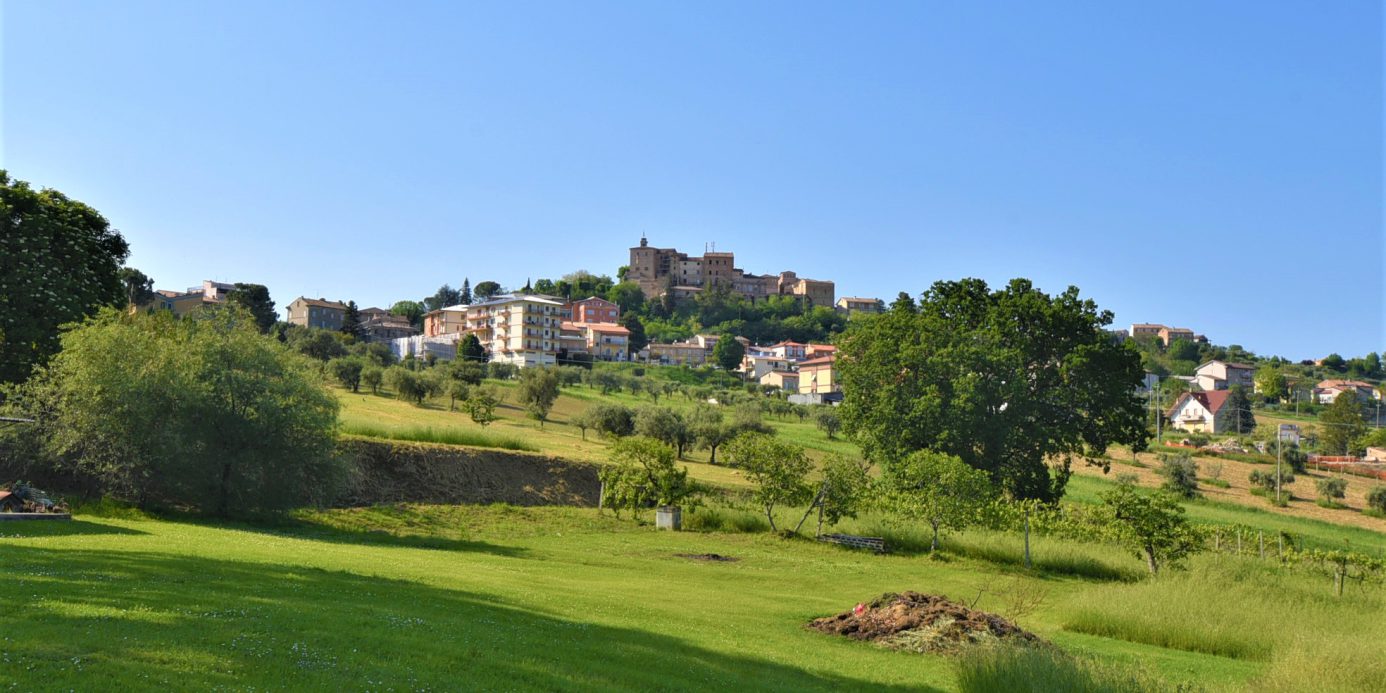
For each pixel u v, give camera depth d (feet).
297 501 123.13
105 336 118.42
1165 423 505.25
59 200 165.58
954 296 206.59
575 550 121.49
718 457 268.82
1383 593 111.96
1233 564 126.72
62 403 115.96
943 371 187.52
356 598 56.90
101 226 172.65
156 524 100.83
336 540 110.63
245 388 118.83
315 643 42.47
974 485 140.87
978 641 68.13
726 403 409.28
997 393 183.52
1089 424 194.59
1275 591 103.09
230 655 38.45
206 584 55.01
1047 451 191.62
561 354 583.99
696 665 51.96
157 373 115.03
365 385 334.03
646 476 157.69
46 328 145.18
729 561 120.57
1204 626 81.66
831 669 57.36
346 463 129.18
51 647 36.29
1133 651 74.64
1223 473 307.99
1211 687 57.47
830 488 151.94
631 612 68.54
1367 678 62.23
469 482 160.56
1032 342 196.75
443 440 181.06
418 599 60.08
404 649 43.78
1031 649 57.00
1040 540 144.66
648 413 261.03
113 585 50.85
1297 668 63.10
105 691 32.32
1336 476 314.35
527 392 302.86
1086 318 194.70
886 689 53.62
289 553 79.41
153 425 114.52
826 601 91.71
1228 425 480.64
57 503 102.32
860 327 212.84
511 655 46.24
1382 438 410.52
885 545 148.87
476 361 445.78
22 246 146.10
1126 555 141.69
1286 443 369.91
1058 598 105.09
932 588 108.47
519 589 72.90
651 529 150.92
